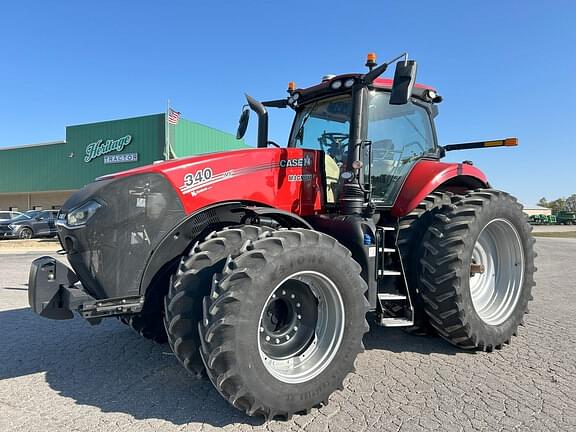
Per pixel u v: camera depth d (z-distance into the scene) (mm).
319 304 3354
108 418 3033
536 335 4879
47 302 3236
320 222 4062
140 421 2988
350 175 3920
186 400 3307
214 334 2797
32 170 34750
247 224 3793
